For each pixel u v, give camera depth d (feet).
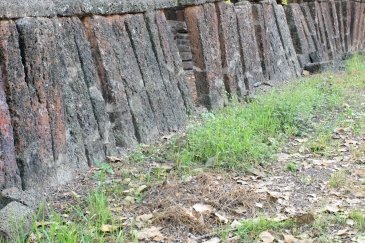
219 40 30.14
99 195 16.12
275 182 18.39
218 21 30.17
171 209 15.15
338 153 21.49
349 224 14.69
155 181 17.83
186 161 19.43
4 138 15.64
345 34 55.31
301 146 22.11
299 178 18.70
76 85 19.31
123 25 22.74
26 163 16.37
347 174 19.06
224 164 19.43
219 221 14.94
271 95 28.48
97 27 20.98
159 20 25.38
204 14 28.53
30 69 16.90
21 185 16.20
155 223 14.79
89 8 20.67
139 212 15.61
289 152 21.59
